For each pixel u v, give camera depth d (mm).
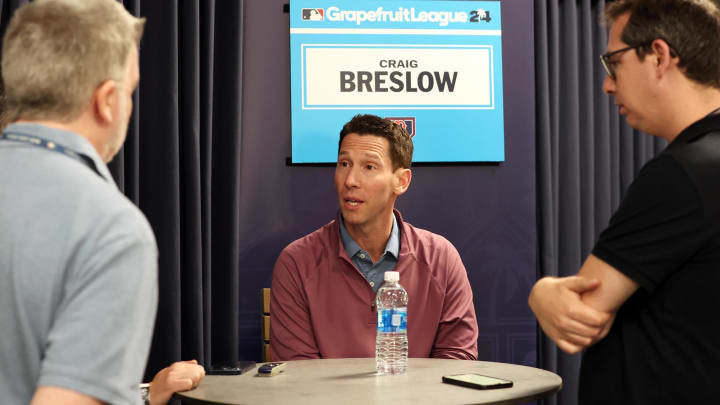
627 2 1137
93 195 791
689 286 1007
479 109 2691
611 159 2994
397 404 1255
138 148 2332
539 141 2783
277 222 2598
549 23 2844
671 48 1068
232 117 2504
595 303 1076
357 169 2031
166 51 2361
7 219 778
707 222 986
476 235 2705
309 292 2041
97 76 844
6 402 764
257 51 2596
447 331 2076
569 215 2873
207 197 2457
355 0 2629
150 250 802
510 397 1318
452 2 2689
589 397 1125
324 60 2611
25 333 762
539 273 2781
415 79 2658
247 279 2578
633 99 1122
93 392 725
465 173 2707
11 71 839
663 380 1018
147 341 804
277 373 1610
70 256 761
